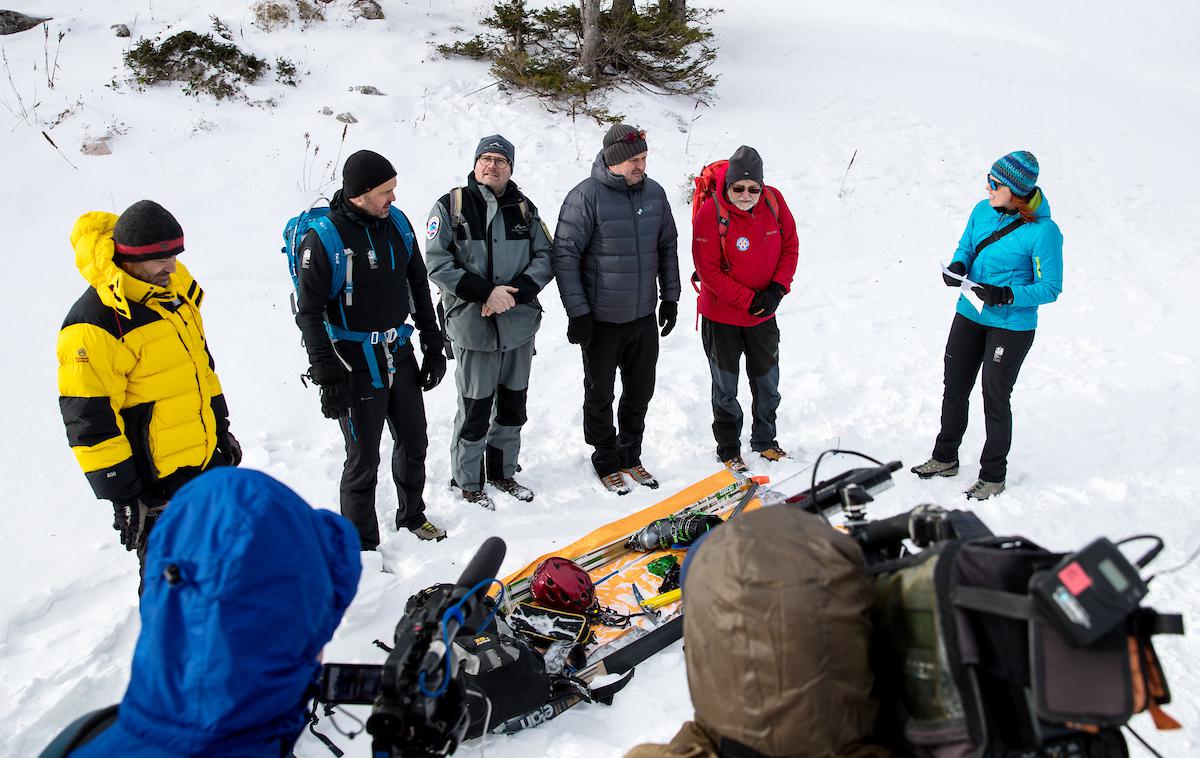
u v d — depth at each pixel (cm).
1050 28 1677
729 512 452
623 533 435
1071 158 1087
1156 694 121
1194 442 519
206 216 798
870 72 1323
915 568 135
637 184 467
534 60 1097
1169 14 1745
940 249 871
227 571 139
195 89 975
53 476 479
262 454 512
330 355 392
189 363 338
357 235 390
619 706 335
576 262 468
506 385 481
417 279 434
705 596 137
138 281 318
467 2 1345
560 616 363
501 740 316
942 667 124
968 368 484
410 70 1104
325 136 946
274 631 142
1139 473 490
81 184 809
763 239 482
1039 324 711
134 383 325
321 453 519
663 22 1164
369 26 1185
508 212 448
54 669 340
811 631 129
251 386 586
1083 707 114
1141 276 803
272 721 150
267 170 871
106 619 372
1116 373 615
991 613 122
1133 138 1171
